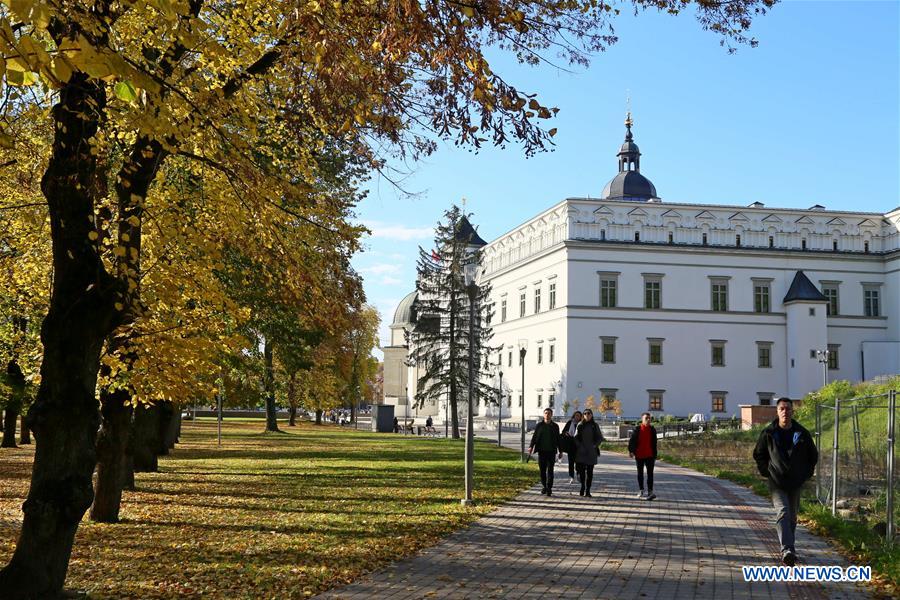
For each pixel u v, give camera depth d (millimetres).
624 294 71000
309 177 13305
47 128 10555
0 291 14961
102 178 10844
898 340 72625
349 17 8562
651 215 72250
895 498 16859
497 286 89000
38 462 8094
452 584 9102
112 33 7527
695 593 8812
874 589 9023
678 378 71062
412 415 108688
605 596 8633
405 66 9000
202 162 11609
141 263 11719
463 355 58250
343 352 58594
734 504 17281
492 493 18703
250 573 9555
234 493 18312
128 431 14367
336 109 9734
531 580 9383
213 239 12766
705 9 9680
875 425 30766
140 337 11484
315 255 12680
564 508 16328
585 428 18766
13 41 5012
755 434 46188
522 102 7969
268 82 10969
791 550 9906
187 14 6617
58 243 8273
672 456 34000
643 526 13859
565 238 71562
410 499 17281
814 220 74812
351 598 8398
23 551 7961
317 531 12703
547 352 74188
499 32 8555
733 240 73312
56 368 8172
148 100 6980
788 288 73375
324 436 54438
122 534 12500
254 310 24078
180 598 8359
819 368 70875
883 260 74688
